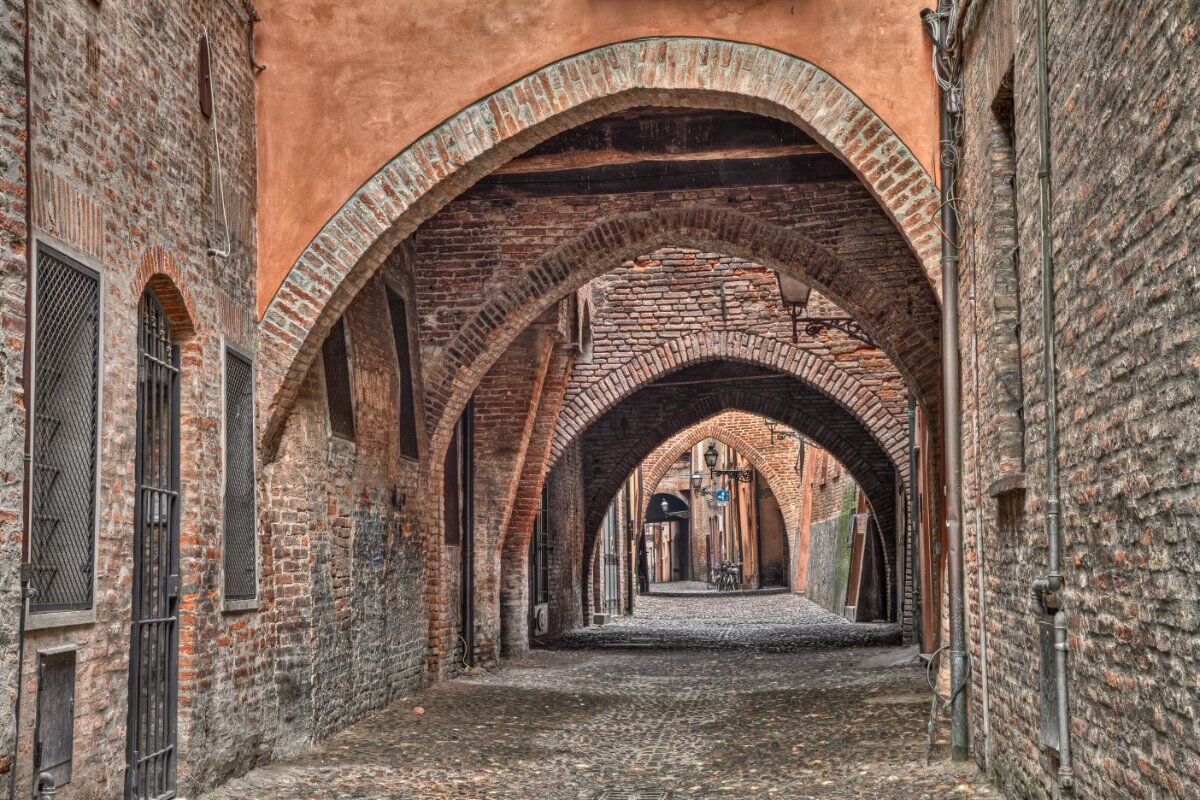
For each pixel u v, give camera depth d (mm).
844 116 8359
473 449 14820
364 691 10117
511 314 12477
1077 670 4926
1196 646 3486
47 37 5551
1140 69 3826
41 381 5348
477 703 11352
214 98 7879
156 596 6695
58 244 5500
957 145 7844
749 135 10852
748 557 48125
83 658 5656
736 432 39094
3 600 4531
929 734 7852
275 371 8492
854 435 22844
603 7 8680
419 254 12555
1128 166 3998
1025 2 5594
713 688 13062
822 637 20719
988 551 6969
